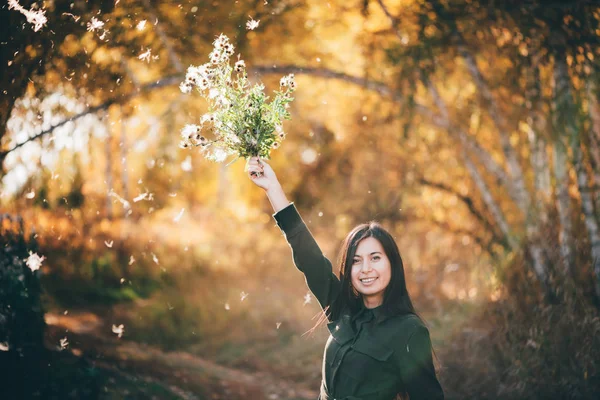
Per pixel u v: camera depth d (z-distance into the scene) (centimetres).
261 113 276
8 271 457
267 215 1245
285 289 1018
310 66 718
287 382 714
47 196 512
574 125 539
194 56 573
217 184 1229
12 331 453
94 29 449
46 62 437
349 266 265
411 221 919
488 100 661
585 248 538
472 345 588
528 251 596
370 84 697
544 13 506
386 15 585
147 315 836
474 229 843
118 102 575
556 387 486
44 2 411
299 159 1088
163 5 493
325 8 608
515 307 562
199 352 788
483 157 698
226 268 1066
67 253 831
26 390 438
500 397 516
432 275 856
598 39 495
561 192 564
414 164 869
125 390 502
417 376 242
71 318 759
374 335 250
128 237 962
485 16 541
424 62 611
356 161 974
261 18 574
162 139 834
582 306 505
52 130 488
